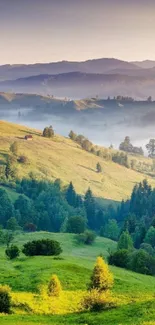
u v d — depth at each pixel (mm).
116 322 48781
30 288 70625
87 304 58750
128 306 55938
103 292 60500
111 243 168875
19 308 59781
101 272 61062
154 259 112500
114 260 116625
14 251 105000
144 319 47219
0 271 82750
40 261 95000
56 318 55531
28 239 158500
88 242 162500
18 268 87562
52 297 66188
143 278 97812
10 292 65062
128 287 77438
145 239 166000
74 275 81938
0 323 49594
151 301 55656
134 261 111812
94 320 51594
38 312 59094
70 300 66438
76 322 51969
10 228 187375
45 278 76250
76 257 122438
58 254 111500
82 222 192125
